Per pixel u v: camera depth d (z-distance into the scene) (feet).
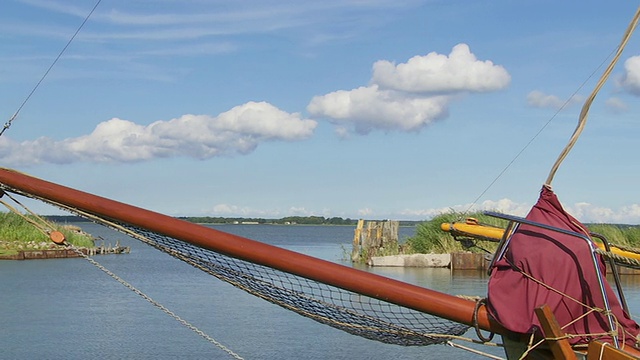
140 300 82.33
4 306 76.28
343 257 161.38
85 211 21.35
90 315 70.33
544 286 18.89
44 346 55.21
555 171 20.22
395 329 21.44
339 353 52.70
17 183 21.44
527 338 19.11
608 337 18.86
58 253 150.30
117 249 177.37
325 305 21.53
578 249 19.16
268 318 69.00
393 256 124.77
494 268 19.99
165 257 161.89
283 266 20.07
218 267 21.63
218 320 67.82
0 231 161.27
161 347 55.06
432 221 135.74
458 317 19.74
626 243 108.37
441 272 114.21
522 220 19.63
